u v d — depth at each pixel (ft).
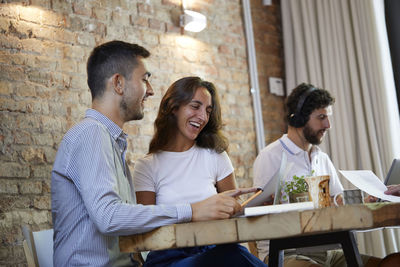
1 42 8.54
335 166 12.03
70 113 9.17
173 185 6.70
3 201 8.07
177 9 11.36
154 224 4.14
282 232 3.70
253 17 13.20
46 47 9.09
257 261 4.91
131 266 5.02
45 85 8.95
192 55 11.42
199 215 4.25
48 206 8.61
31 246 6.29
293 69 13.15
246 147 12.04
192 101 6.84
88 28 9.74
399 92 11.65
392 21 11.82
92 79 5.22
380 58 11.62
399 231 10.77
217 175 7.06
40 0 9.16
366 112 11.73
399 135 11.41
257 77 12.65
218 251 4.83
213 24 12.06
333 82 12.39
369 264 6.34
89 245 4.59
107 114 5.12
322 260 7.03
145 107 10.30
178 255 5.39
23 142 8.48
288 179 8.29
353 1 12.21
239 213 4.47
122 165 5.19
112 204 4.23
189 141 7.07
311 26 12.90
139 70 5.26
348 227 3.62
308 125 8.49
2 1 8.67
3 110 8.36
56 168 4.75
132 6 10.54
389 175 6.89
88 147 4.53
